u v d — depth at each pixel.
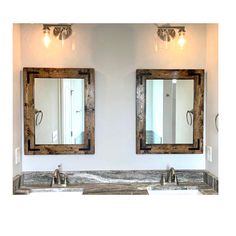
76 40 2.14
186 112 2.16
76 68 2.14
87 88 2.14
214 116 2.01
